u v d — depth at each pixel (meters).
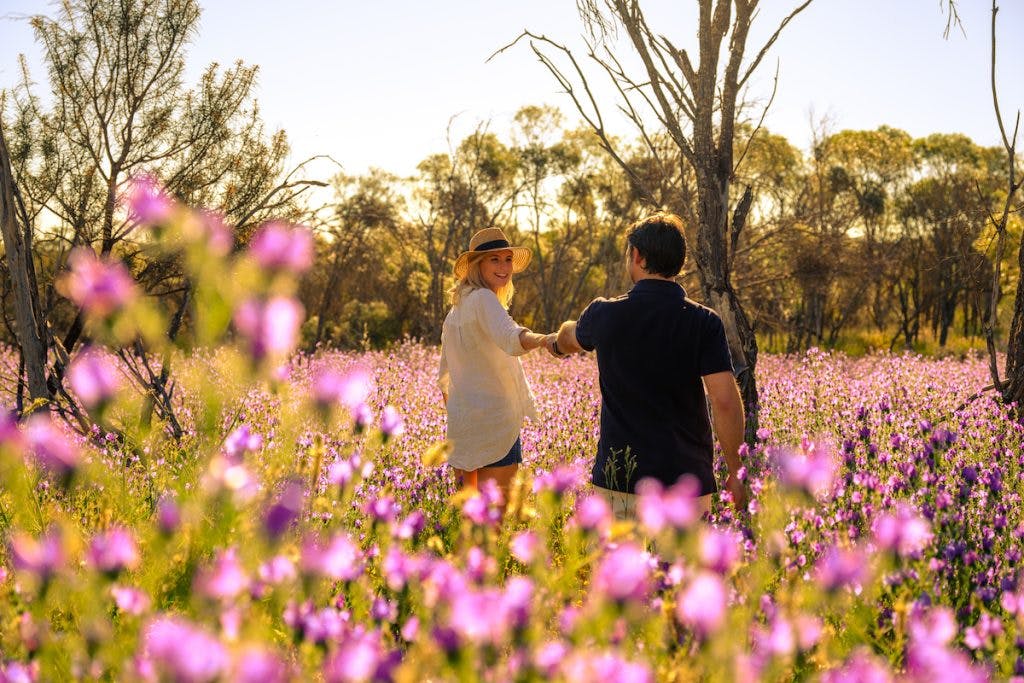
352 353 16.09
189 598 1.48
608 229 25.45
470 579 1.54
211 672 1.03
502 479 4.00
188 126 9.51
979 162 37.91
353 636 1.41
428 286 24.64
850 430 5.45
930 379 9.41
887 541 1.79
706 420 3.11
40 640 1.46
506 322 3.73
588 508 1.57
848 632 1.92
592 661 1.21
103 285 1.26
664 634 1.57
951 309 37.06
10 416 1.60
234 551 1.47
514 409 4.00
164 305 8.21
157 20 9.34
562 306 28.69
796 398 7.07
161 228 1.28
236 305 1.30
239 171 9.42
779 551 1.98
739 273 11.96
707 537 1.40
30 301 5.32
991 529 2.80
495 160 24.64
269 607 1.52
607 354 3.08
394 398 7.39
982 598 2.31
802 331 24.88
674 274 3.12
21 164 8.59
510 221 27.62
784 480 1.78
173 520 1.49
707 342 2.99
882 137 30.83
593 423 5.97
